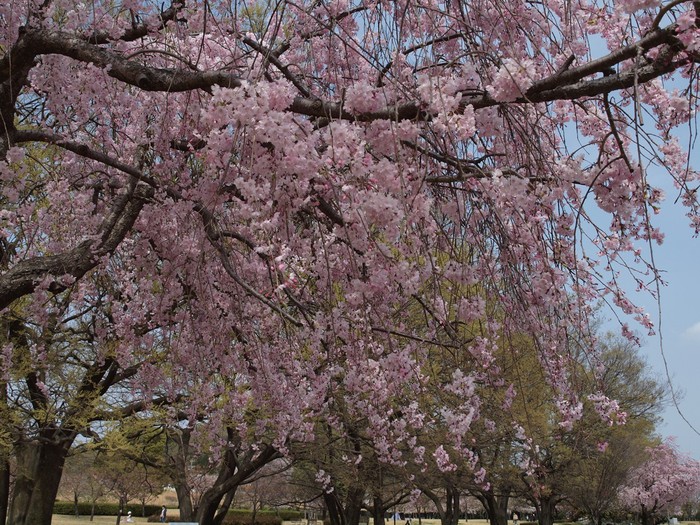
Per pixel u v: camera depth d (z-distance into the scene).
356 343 4.15
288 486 20.64
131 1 4.08
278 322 4.93
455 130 2.66
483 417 10.33
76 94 4.38
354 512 15.49
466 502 38.31
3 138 3.83
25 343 7.98
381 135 2.78
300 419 6.50
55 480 9.34
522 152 3.54
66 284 4.02
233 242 4.60
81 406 7.91
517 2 3.51
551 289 3.46
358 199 2.69
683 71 3.07
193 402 5.93
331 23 3.64
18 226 5.07
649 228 2.48
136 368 7.26
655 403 18.36
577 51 3.39
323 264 3.74
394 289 3.79
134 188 4.43
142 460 11.08
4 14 3.76
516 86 2.60
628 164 2.62
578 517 28.95
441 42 3.76
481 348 4.37
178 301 4.95
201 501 12.27
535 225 3.32
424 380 4.78
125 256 5.89
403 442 10.45
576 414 4.21
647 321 3.74
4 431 7.78
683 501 26.95
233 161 3.12
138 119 4.97
